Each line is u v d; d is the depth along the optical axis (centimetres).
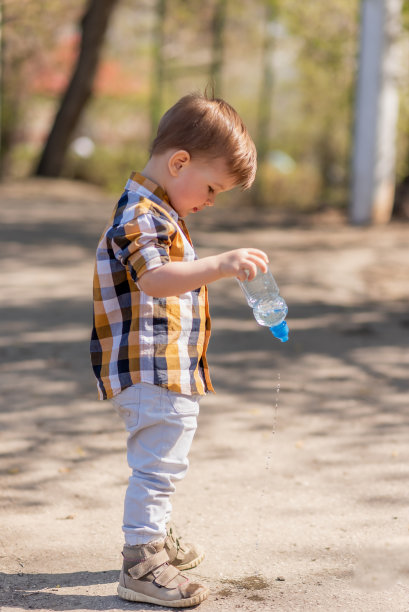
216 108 226
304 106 2073
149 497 229
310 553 267
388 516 298
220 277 214
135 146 2177
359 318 658
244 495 317
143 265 213
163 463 229
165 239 219
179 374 226
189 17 1927
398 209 1306
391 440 384
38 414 419
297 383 479
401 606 230
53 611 227
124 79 2311
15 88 2081
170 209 229
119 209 225
